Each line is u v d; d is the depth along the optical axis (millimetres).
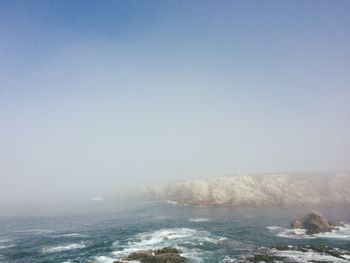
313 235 58844
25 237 60281
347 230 63594
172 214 91250
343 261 40531
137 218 83438
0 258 45188
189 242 52500
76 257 44312
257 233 60781
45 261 42938
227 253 45438
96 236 59250
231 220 78000
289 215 87062
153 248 48656
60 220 83125
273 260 41156
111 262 41250
